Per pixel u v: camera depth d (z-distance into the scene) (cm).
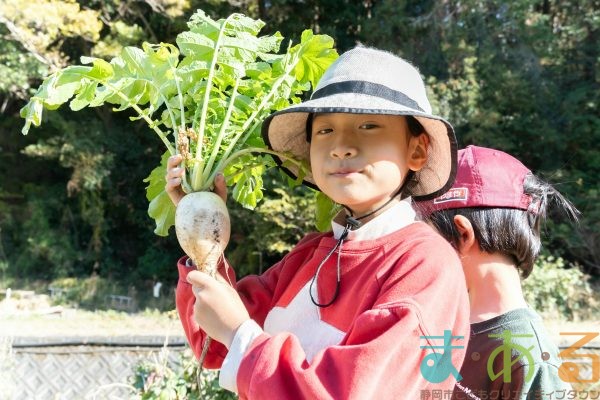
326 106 122
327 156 128
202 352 137
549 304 908
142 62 154
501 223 156
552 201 185
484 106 1111
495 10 1150
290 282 146
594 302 938
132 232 1436
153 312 1126
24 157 1480
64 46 1180
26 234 1423
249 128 158
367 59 133
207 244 132
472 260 159
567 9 1233
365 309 119
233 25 154
